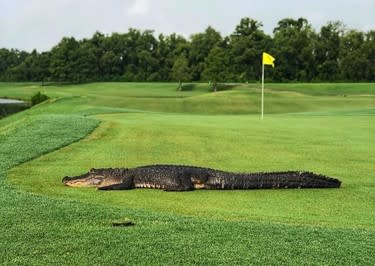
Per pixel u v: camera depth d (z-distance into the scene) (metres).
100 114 24.62
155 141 14.27
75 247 5.63
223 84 74.88
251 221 6.90
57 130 15.59
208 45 92.69
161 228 6.34
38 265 5.18
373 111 29.64
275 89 64.44
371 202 8.34
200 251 5.56
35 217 6.70
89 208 7.24
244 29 92.00
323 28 92.62
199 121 20.31
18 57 127.81
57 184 9.39
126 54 105.88
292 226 6.62
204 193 8.88
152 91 71.94
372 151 13.19
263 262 5.31
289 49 87.81
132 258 5.36
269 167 11.21
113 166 11.13
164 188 9.09
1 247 5.61
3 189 8.55
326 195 8.78
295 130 17.28
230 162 11.73
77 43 106.12
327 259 5.44
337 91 61.62
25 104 56.28
